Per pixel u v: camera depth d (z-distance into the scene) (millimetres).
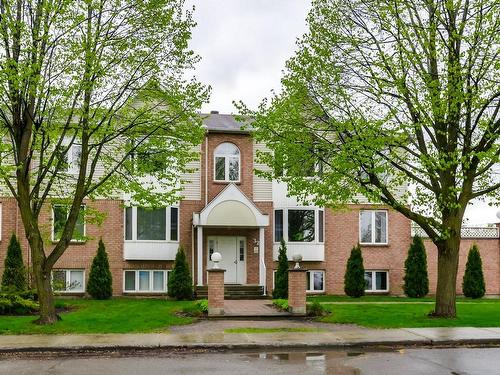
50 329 16719
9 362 12891
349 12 19438
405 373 11516
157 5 17625
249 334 16125
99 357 13531
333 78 19344
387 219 30719
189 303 24344
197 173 29188
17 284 25219
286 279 27609
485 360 12852
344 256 30219
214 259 20219
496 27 17234
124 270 28359
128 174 19984
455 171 18750
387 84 18500
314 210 29797
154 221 28625
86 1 16266
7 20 15922
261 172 20141
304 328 17344
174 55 18391
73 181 27078
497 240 31125
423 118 17906
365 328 17266
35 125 17250
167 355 13742
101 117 18141
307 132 19547
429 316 19344
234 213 27984
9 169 15781
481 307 22438
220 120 31266
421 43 18219
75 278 28047
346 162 18078
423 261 28766
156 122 18734
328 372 11641
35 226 17719
